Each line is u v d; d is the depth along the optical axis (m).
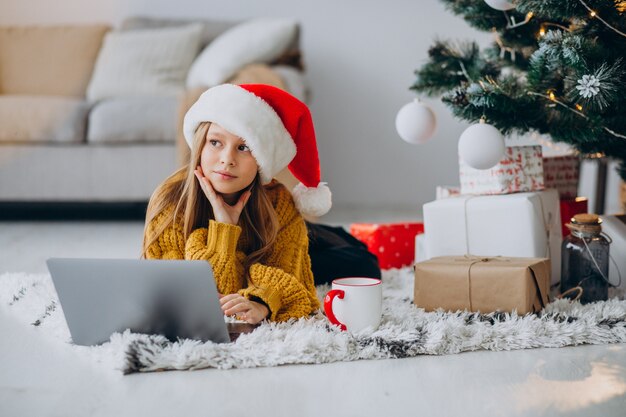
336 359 1.16
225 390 1.03
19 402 0.98
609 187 3.50
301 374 1.09
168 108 2.85
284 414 0.94
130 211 3.31
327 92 3.70
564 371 1.11
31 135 2.83
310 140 1.42
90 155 2.88
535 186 1.70
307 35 3.68
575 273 1.55
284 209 1.45
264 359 1.13
